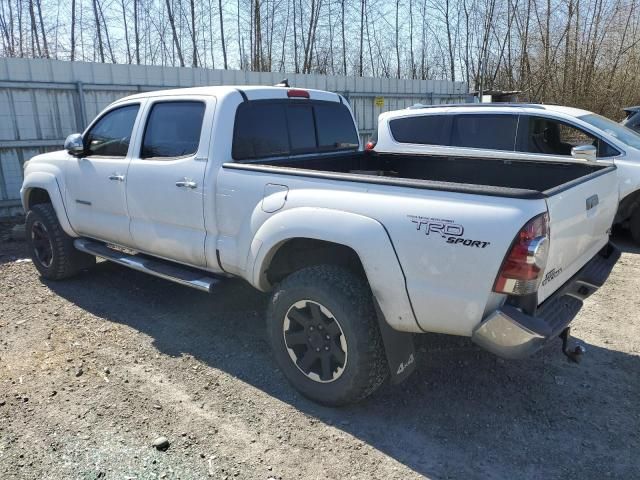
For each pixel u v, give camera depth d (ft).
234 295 16.92
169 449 9.57
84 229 16.52
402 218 9.20
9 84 28.30
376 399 11.18
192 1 64.03
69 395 11.28
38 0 59.98
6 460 9.29
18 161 29.53
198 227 12.83
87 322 14.98
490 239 8.34
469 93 50.47
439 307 9.04
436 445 9.72
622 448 9.60
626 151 22.17
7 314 15.58
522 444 9.74
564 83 59.11
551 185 13.17
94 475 8.92
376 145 26.71
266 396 11.27
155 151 13.99
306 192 10.54
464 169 14.69
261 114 13.42
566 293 10.50
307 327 10.64
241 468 9.11
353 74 73.31
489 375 12.07
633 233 23.08
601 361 12.73
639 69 57.72
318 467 9.15
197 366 12.52
